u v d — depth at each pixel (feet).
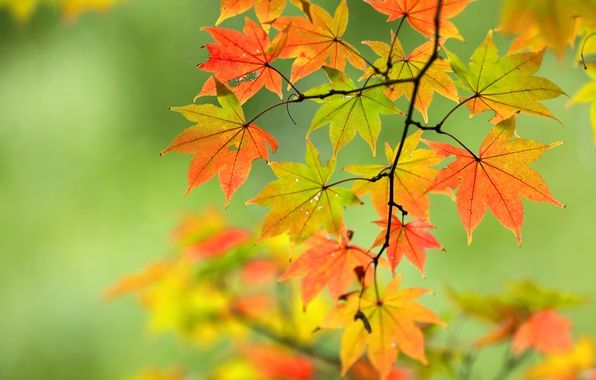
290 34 6.34
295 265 6.87
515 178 6.37
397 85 6.70
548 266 22.49
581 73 22.17
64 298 22.45
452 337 10.34
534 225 22.86
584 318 21.29
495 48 5.97
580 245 22.76
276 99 23.75
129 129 24.13
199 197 22.56
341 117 6.36
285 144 23.57
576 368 10.91
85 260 22.72
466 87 6.18
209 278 11.64
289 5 20.12
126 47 24.93
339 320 7.14
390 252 6.79
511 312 9.82
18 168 23.88
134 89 24.52
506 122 6.15
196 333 13.04
